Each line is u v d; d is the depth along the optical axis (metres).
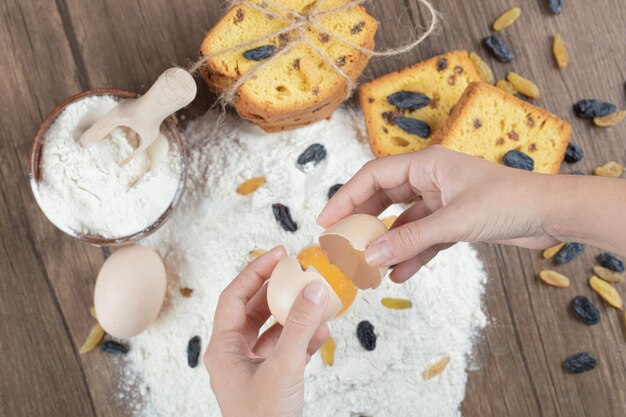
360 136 0.58
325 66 0.53
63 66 0.56
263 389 0.42
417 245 0.43
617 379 0.58
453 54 0.57
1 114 0.56
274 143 0.57
